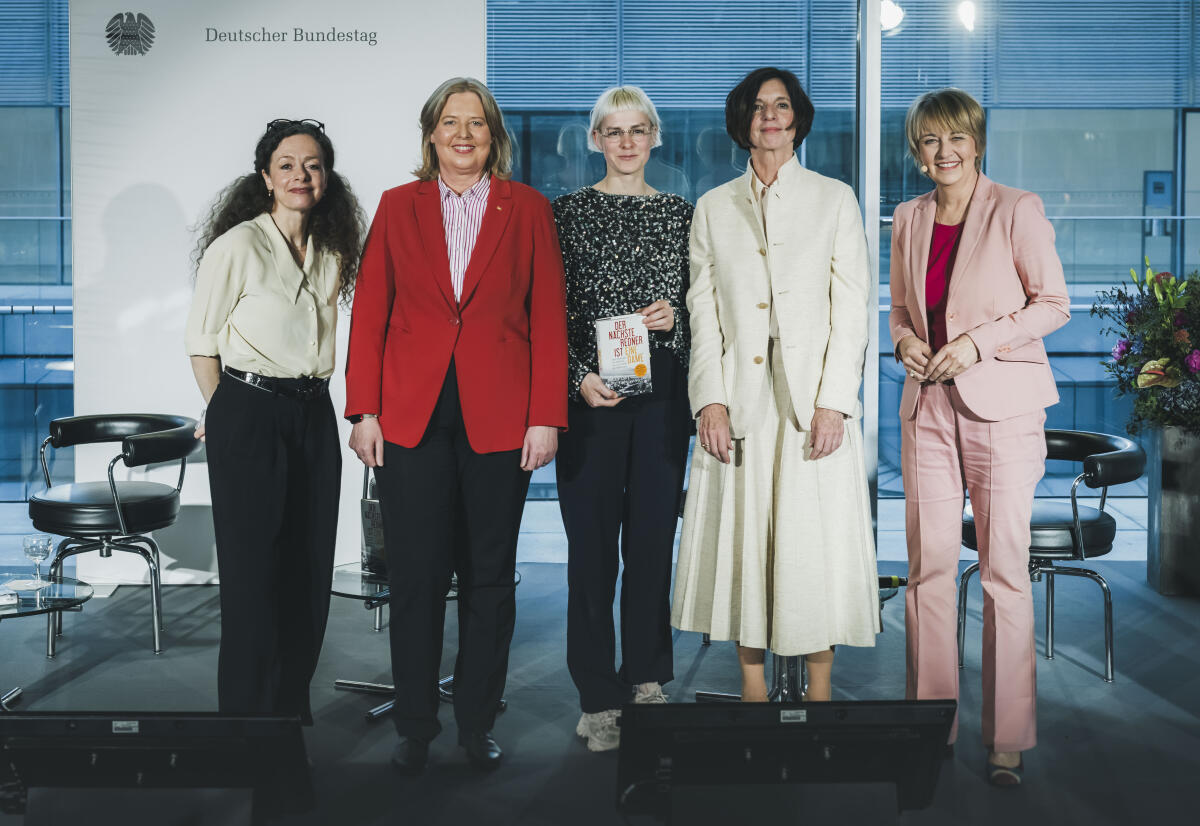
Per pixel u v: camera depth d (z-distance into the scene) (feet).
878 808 7.55
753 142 9.33
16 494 17.07
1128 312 15.55
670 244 9.89
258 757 7.48
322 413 9.75
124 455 12.55
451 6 15.02
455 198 9.36
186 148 14.97
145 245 15.03
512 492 9.40
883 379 16.93
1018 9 16.08
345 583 12.07
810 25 16.08
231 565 9.30
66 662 12.69
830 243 9.32
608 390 9.53
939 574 9.75
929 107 9.39
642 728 7.39
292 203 9.48
